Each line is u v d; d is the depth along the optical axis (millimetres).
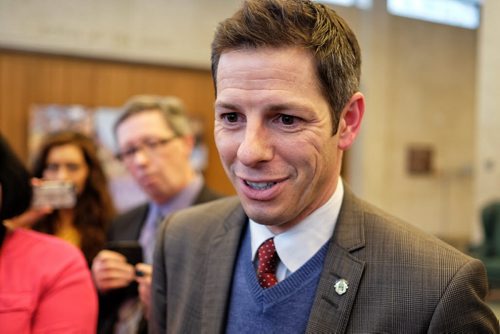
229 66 709
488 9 4500
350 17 5484
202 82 4730
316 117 707
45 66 4133
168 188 1591
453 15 6352
